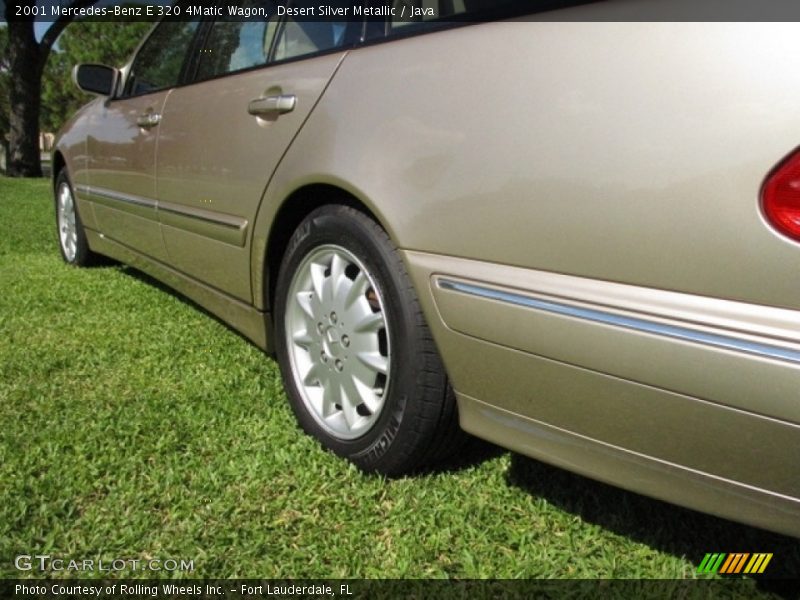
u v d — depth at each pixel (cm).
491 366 166
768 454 128
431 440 189
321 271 219
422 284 175
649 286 137
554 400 156
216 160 259
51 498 192
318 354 220
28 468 205
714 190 128
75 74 392
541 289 151
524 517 188
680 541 180
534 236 151
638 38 139
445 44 174
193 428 232
